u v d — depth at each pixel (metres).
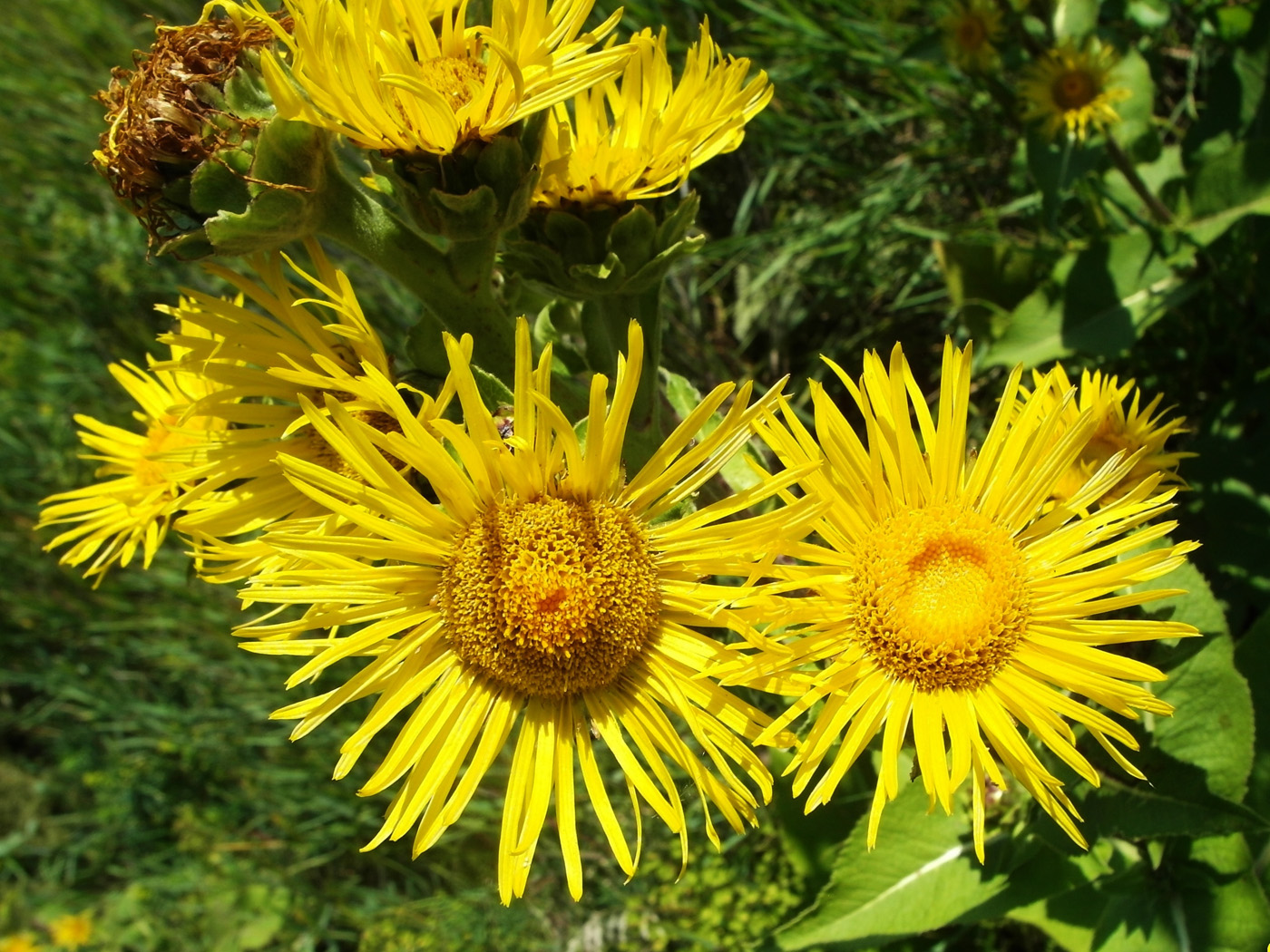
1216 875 0.29
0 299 0.69
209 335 0.28
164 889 0.65
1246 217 0.36
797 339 0.50
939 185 0.45
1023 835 0.29
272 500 0.27
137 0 0.64
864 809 0.35
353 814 0.55
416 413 0.26
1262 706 0.30
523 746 0.25
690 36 0.47
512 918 0.50
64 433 0.66
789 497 0.25
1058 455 0.25
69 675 0.66
